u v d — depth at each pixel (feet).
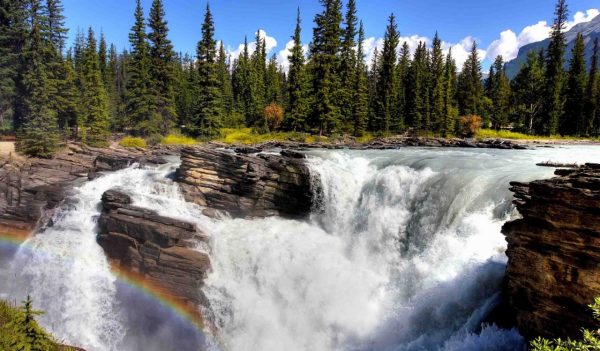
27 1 152.97
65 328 69.51
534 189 37.83
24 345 28.43
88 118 169.58
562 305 35.45
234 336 64.18
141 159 117.80
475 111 248.11
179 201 84.53
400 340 54.13
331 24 202.49
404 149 141.49
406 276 60.95
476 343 41.75
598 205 32.73
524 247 38.88
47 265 77.82
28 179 105.50
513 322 40.55
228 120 244.42
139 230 69.87
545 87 229.86
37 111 135.03
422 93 231.50
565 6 226.79
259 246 71.82
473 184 64.23
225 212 82.79
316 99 200.23
